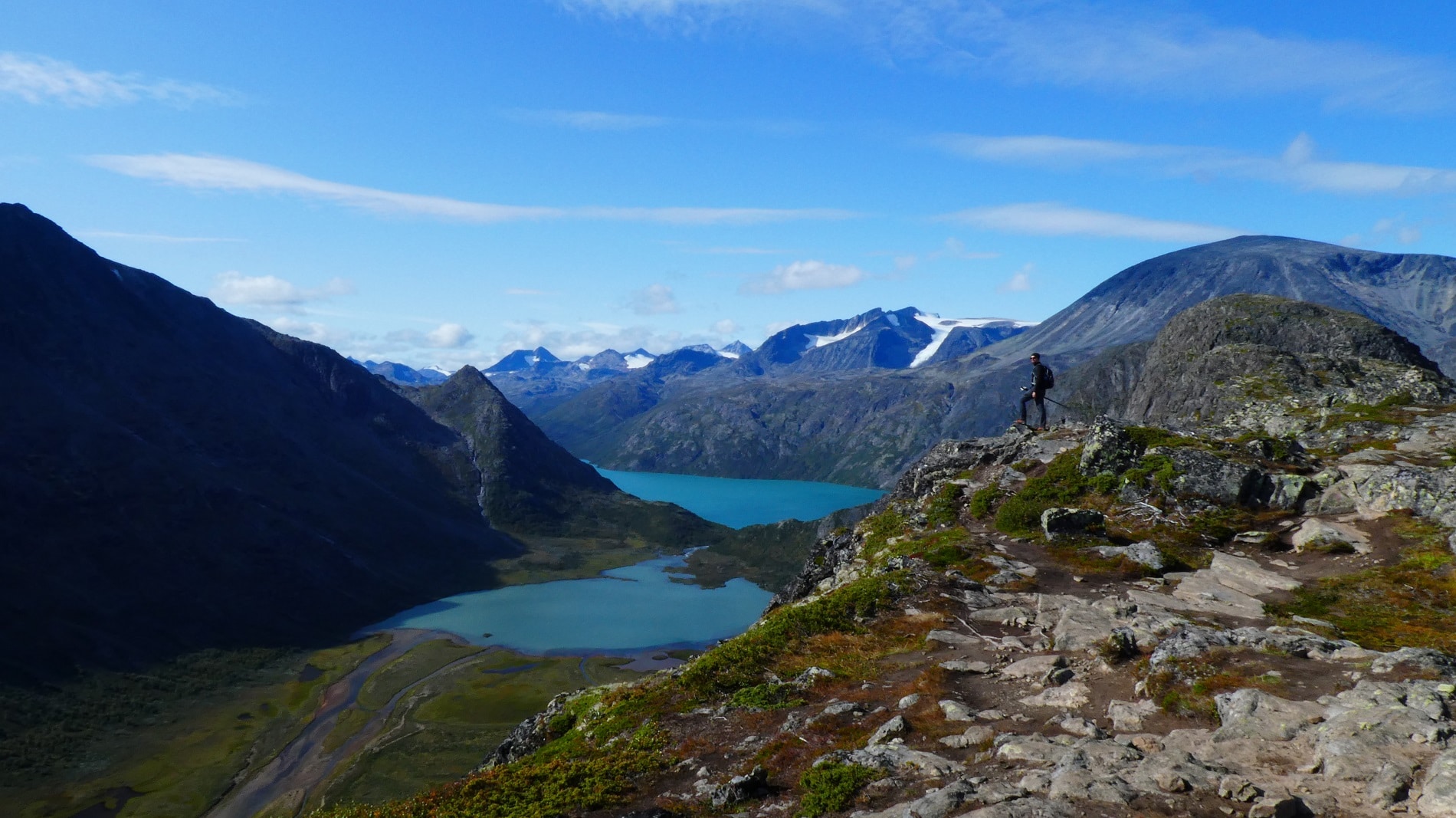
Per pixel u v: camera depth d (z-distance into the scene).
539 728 27.97
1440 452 37.66
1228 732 14.79
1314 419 50.53
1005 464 47.50
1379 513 32.62
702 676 25.30
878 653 25.27
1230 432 45.91
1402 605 25.11
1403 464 35.06
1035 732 16.70
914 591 30.11
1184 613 25.38
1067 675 19.91
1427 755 12.30
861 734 18.80
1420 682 14.85
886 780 15.60
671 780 18.62
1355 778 12.21
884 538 42.28
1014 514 38.72
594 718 25.33
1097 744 15.13
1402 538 30.11
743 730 20.95
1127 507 37.22
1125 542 34.00
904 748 16.88
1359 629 23.50
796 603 43.28
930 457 52.19
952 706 18.84
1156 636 21.06
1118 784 13.25
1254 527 34.09
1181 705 16.69
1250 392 75.62
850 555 44.84
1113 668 19.86
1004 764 15.30
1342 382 74.19
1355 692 15.12
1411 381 58.19
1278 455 39.50
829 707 20.62
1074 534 35.22
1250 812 11.82
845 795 15.23
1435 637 22.03
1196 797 12.62
